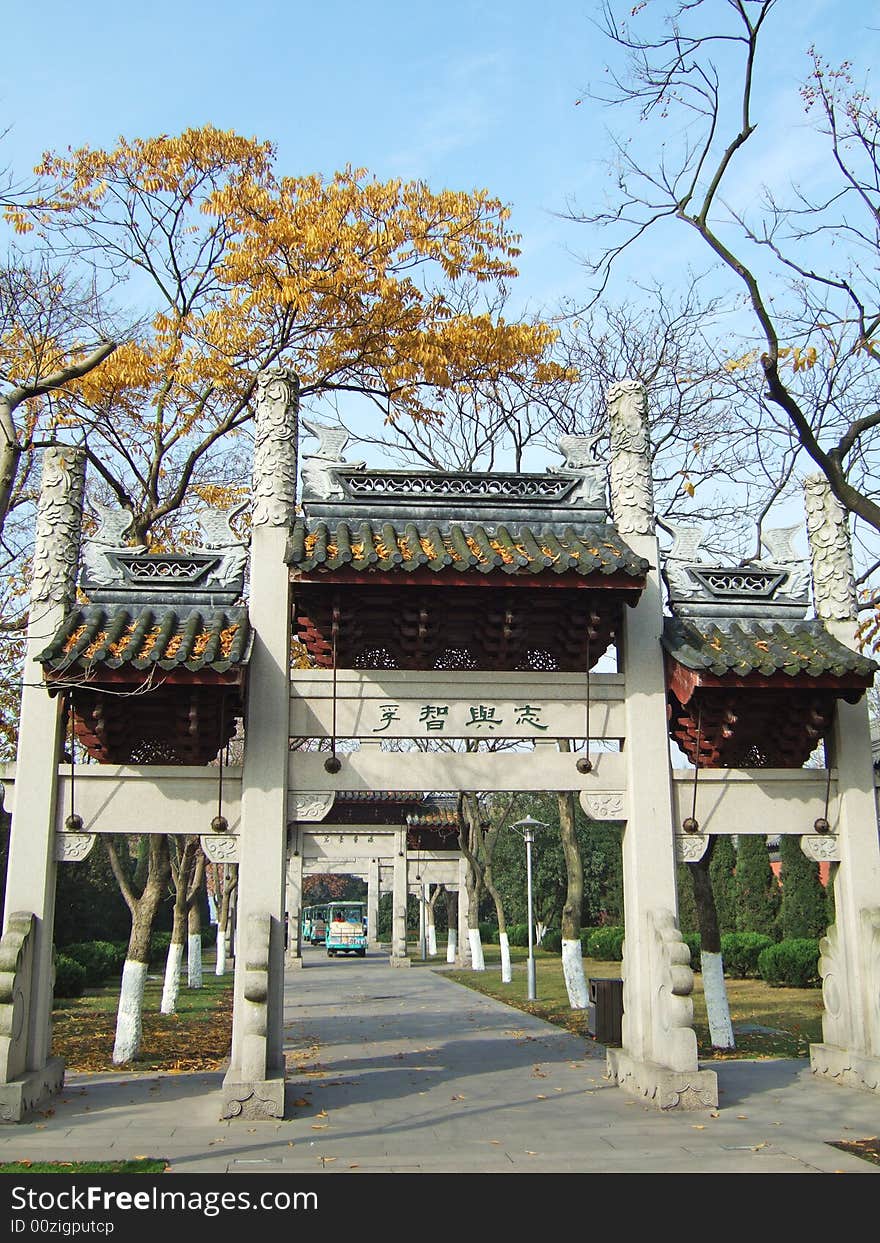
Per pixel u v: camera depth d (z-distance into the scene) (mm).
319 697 11680
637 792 11789
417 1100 11547
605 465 13375
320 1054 16141
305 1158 8938
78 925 38469
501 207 19531
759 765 12531
